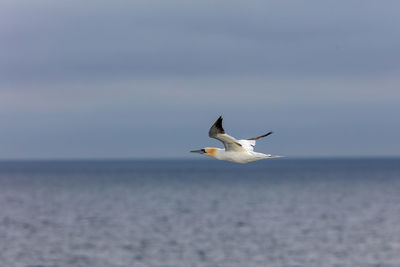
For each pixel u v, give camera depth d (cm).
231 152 2278
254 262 4984
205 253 5403
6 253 5428
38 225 7469
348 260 5031
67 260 5119
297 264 4897
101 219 8169
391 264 4856
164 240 6141
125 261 5075
